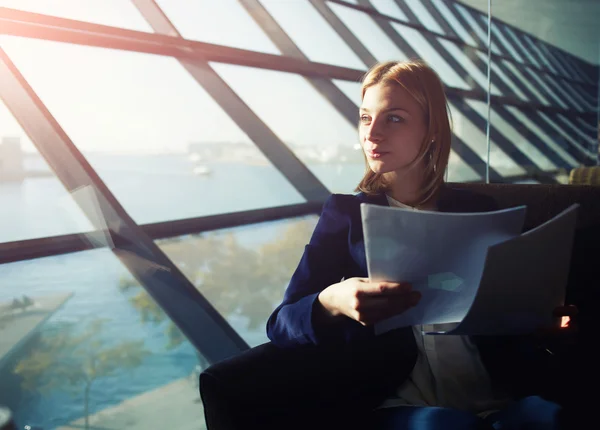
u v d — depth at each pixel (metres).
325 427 1.00
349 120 6.01
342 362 1.02
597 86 9.86
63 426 3.52
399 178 1.14
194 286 4.07
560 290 0.93
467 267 0.85
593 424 1.00
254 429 0.92
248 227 4.41
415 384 1.06
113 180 7.08
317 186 5.52
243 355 0.99
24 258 3.36
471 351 1.06
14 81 3.67
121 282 3.87
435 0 7.77
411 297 0.83
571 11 9.34
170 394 3.84
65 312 3.92
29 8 3.59
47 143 3.76
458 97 7.97
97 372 3.92
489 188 1.36
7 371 3.84
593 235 1.24
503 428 0.89
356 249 1.08
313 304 0.95
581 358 1.05
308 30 6.39
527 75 9.05
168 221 3.98
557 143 9.38
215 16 5.95
